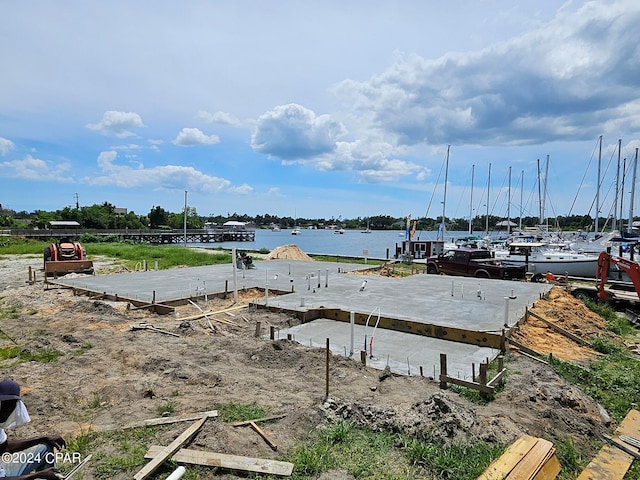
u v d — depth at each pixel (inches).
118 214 3560.5
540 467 163.5
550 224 2111.2
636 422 243.0
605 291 616.4
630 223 1497.3
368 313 428.8
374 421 196.1
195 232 2783.0
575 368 324.5
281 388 239.9
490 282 692.1
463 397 238.2
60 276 768.3
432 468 164.2
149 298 513.0
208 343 331.3
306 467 160.4
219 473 154.9
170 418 191.8
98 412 201.5
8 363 282.0
